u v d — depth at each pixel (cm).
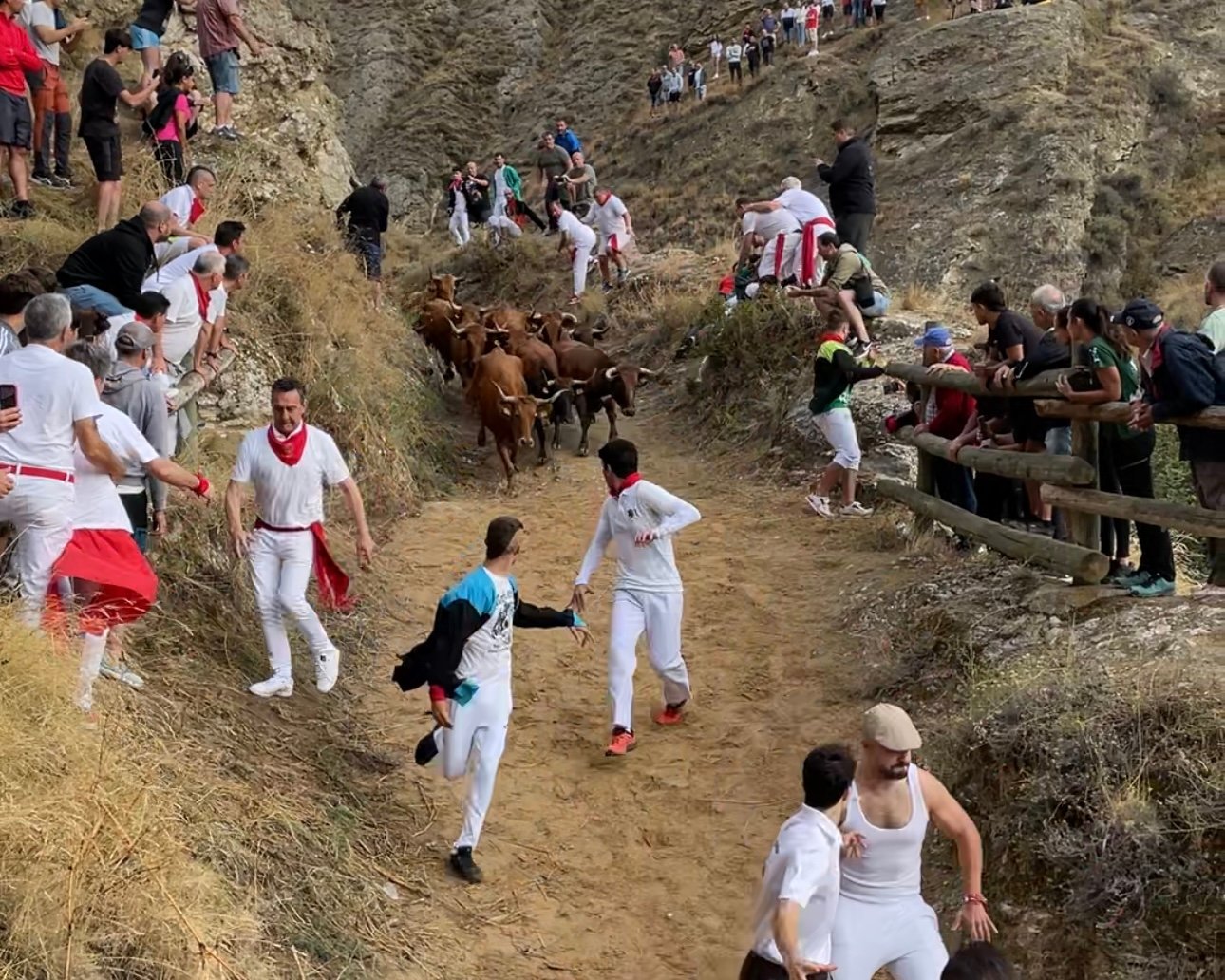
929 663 833
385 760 800
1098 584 789
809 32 4500
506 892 684
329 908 615
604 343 1956
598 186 4466
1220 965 525
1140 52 3906
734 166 4156
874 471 1261
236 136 1673
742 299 1644
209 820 604
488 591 682
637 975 630
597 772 800
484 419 1370
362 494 1221
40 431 603
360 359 1354
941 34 4041
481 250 2436
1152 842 564
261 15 1919
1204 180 3662
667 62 5012
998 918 607
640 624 819
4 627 565
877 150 3869
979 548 998
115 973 474
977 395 932
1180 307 3042
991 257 3375
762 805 759
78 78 1661
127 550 634
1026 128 3638
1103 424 783
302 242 1521
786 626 970
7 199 1276
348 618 980
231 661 822
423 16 5503
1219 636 676
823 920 493
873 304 1516
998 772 658
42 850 484
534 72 5269
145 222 898
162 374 841
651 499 799
